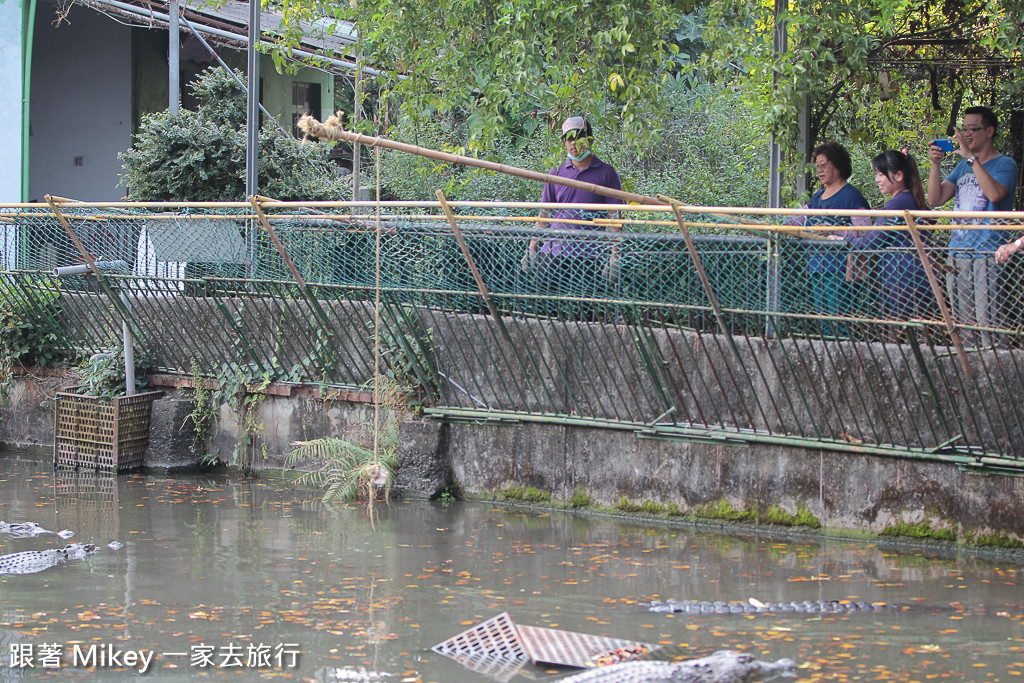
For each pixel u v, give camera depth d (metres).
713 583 9.30
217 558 10.12
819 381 10.72
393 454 12.77
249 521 11.54
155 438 14.19
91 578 9.45
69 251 14.45
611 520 11.63
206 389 14.19
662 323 11.34
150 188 17.97
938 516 10.30
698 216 11.01
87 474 14.02
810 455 10.84
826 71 11.95
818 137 13.66
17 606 8.69
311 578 9.48
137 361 14.55
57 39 25.55
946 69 14.38
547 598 8.92
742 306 10.76
